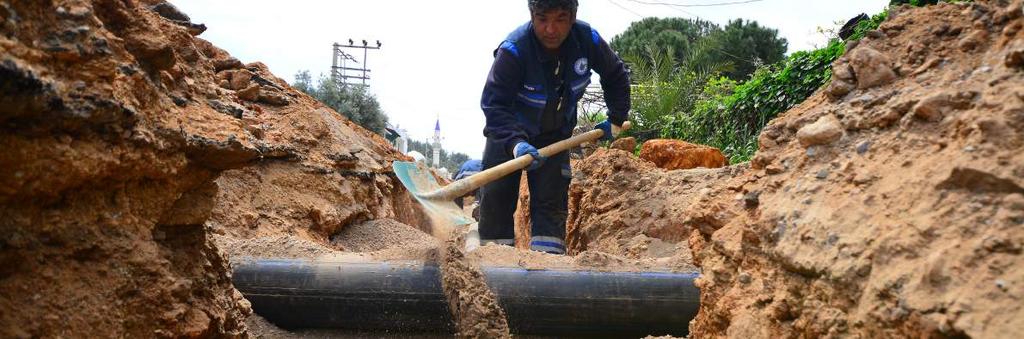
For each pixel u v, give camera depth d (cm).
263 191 761
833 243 210
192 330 263
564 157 639
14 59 192
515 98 594
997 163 181
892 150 222
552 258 480
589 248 796
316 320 450
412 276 451
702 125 1371
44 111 204
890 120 232
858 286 195
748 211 268
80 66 221
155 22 279
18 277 216
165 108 265
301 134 912
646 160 963
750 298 248
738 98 1228
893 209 201
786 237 232
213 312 284
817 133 250
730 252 273
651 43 2411
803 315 214
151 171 250
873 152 229
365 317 448
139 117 242
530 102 591
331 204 823
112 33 254
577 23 597
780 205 245
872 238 198
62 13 220
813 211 228
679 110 1622
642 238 727
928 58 247
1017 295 157
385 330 453
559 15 545
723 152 1218
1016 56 203
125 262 243
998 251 168
